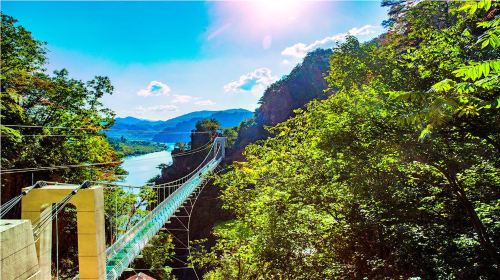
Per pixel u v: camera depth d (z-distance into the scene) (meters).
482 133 7.16
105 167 28.80
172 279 31.53
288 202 12.47
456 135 7.69
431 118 5.10
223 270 15.72
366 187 9.60
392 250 10.04
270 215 12.16
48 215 8.24
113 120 27.67
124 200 29.98
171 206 32.75
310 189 12.38
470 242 8.85
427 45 9.46
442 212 10.09
